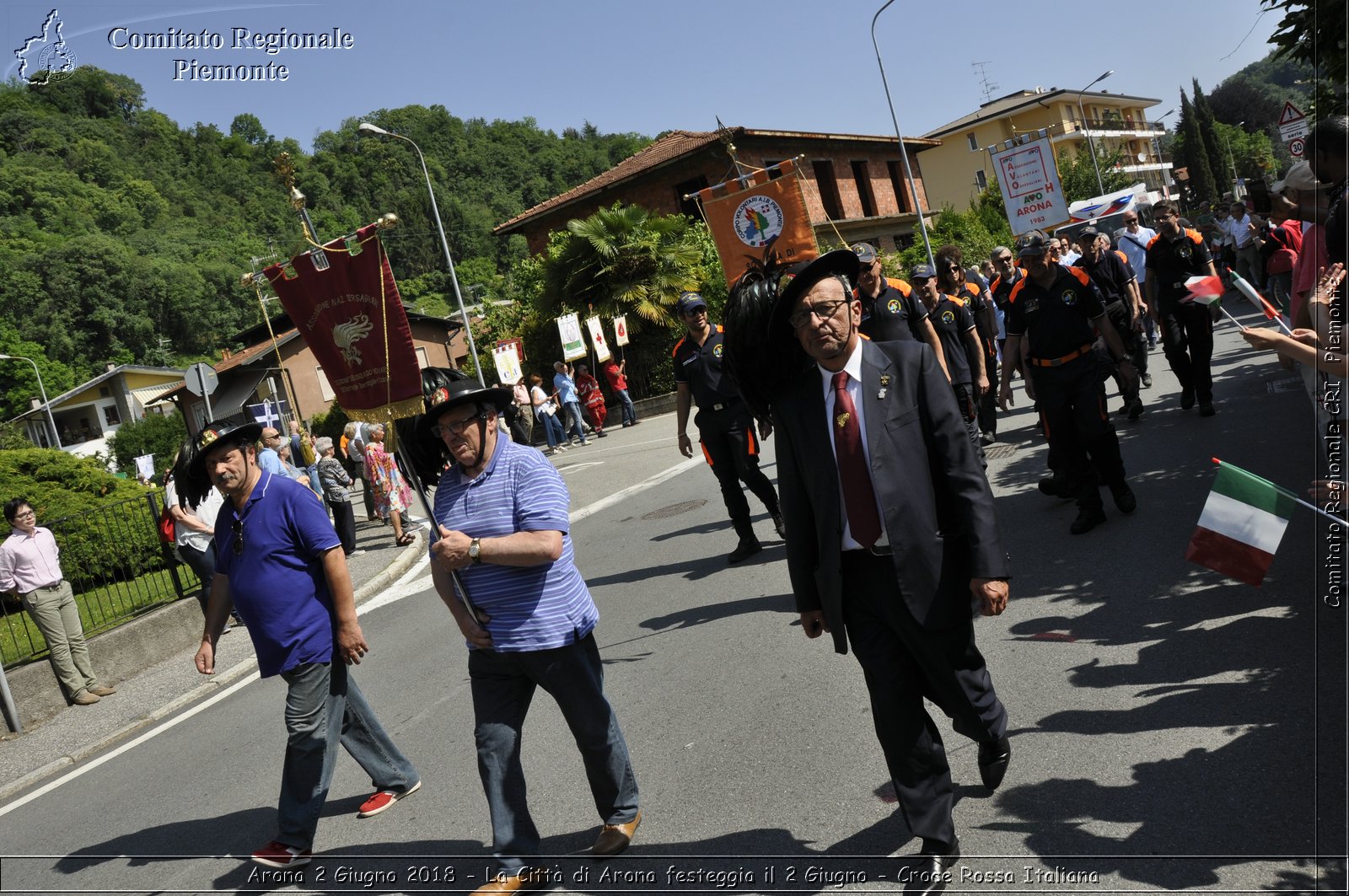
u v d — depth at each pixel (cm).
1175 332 945
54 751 719
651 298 2692
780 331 321
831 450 318
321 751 420
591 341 2756
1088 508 659
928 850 314
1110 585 547
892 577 312
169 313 6881
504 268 9569
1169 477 745
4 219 6606
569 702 371
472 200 9875
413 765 501
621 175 3475
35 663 819
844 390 316
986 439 1058
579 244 2738
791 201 827
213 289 6894
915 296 699
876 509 313
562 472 1798
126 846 493
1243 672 401
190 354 7000
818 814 370
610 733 378
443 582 369
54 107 6212
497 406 379
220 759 607
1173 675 415
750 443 772
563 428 2489
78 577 977
